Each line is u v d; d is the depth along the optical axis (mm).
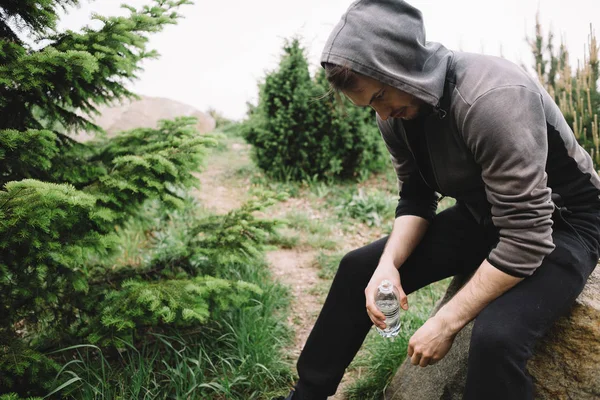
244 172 6246
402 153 1722
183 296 2020
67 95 1913
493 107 1218
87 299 2104
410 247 1728
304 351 1772
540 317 1271
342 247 4160
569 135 1404
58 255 1693
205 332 2439
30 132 1658
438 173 1511
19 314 1948
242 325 2416
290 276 3533
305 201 5426
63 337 2148
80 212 1815
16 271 1766
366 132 5758
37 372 1759
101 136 2365
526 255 1250
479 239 1699
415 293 3074
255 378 2172
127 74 2076
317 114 5723
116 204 2049
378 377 2146
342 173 5969
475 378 1259
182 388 2002
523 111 1213
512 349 1215
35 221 1465
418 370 1924
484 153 1264
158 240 3805
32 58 1697
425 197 1792
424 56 1319
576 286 1337
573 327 1429
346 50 1268
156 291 1995
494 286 1304
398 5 1291
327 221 4758
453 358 1744
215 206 5000
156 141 2393
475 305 1335
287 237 4145
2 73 1673
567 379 1465
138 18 2014
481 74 1286
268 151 5934
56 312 2078
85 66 1692
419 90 1267
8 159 1814
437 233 1751
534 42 4789
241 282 2254
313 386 1731
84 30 2059
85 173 2137
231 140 8188
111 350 2273
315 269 3688
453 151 1409
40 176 2025
